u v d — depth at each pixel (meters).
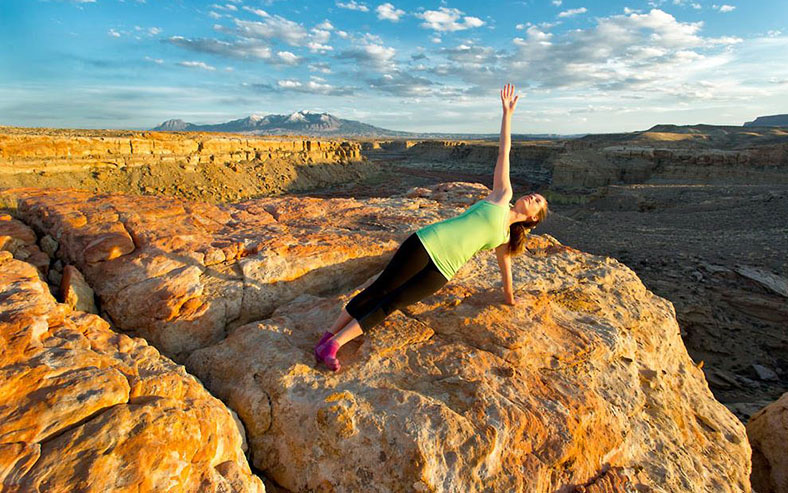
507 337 3.71
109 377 2.39
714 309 25.02
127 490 1.91
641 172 91.50
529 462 2.78
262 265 4.46
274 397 3.05
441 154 197.50
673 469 3.38
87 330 2.95
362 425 2.76
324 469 2.73
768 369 20.84
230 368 3.37
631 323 4.84
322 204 7.39
